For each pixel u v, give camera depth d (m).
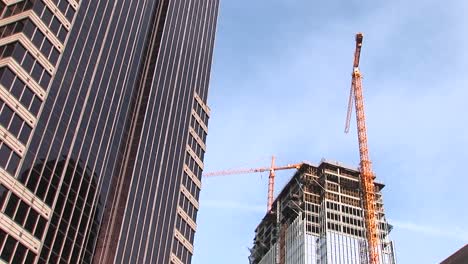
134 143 104.38
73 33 91.12
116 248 90.62
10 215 69.94
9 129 73.19
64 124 83.94
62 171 81.19
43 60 82.56
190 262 108.06
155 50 120.56
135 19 113.81
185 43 133.88
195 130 125.44
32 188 74.56
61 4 90.06
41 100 80.00
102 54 98.56
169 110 117.69
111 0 106.12
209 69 143.88
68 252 79.12
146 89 113.31
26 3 84.19
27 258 71.06
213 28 153.38
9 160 72.00
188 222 111.50
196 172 120.25
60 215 78.88
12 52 77.44
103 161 92.06
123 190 97.56
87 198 85.88
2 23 81.62
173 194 109.44
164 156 110.69
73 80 88.50
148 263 96.31
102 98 95.62
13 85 75.81
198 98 131.50
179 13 134.88
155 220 101.81
